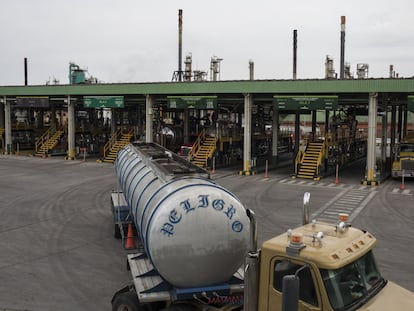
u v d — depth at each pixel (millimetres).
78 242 14805
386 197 23891
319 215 19297
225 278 8125
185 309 7762
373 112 28703
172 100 35969
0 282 11273
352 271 6156
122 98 38531
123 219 14875
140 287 8023
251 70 48156
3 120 52125
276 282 6254
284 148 57562
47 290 10805
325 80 29688
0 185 26484
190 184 8422
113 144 43781
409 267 12617
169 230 7785
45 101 42312
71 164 38125
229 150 41594
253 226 6438
